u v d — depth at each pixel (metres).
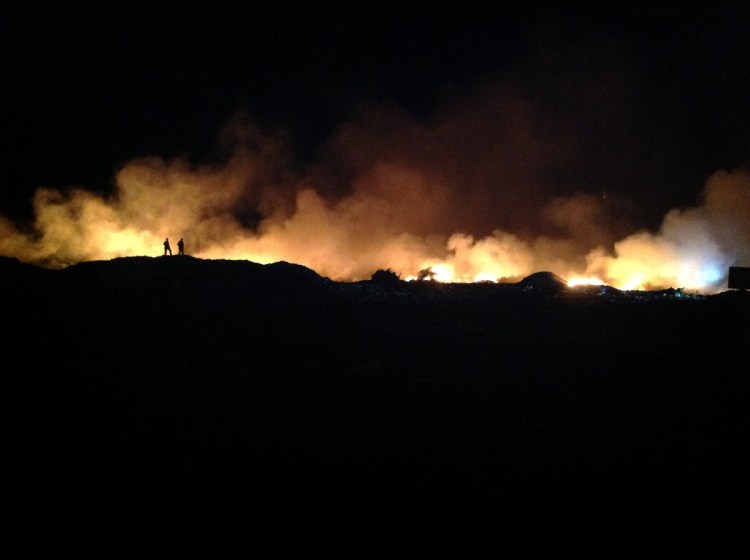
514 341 18.61
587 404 13.09
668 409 12.67
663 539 7.66
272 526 8.01
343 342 18.33
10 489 8.83
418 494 8.97
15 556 7.16
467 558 7.28
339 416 12.38
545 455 10.43
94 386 13.77
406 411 12.64
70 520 8.05
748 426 11.54
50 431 11.05
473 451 10.61
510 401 13.28
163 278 24.16
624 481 9.37
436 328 20.27
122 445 10.63
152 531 7.82
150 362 15.98
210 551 7.39
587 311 23.52
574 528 7.96
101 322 19.14
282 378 15.08
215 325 19.75
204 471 9.68
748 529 7.83
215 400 13.34
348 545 7.56
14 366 14.45
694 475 9.51
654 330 20.45
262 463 10.04
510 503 8.69
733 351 17.38
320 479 9.45
